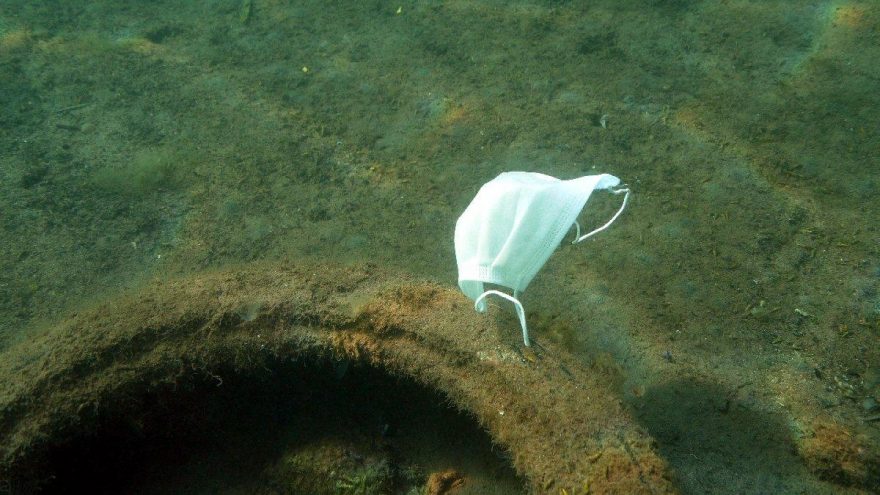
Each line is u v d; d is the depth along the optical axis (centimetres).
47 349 204
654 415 221
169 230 335
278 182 357
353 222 325
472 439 232
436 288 224
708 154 335
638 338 249
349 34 502
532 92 402
